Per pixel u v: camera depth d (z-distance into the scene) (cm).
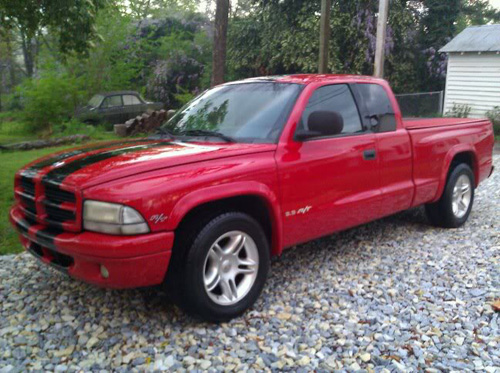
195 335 337
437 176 548
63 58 925
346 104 455
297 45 1997
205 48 2664
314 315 366
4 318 362
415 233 570
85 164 348
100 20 1983
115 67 2134
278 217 381
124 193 306
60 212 335
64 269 337
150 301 387
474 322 356
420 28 2284
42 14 812
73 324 352
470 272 448
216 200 351
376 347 323
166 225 316
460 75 1866
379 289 412
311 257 489
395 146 489
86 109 1797
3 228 565
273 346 324
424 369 299
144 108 1881
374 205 471
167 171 328
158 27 2947
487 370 296
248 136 400
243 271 365
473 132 607
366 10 1956
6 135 1753
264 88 441
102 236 308
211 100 463
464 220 599
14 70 3762
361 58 1988
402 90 2242
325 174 416
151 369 298
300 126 405
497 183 859
